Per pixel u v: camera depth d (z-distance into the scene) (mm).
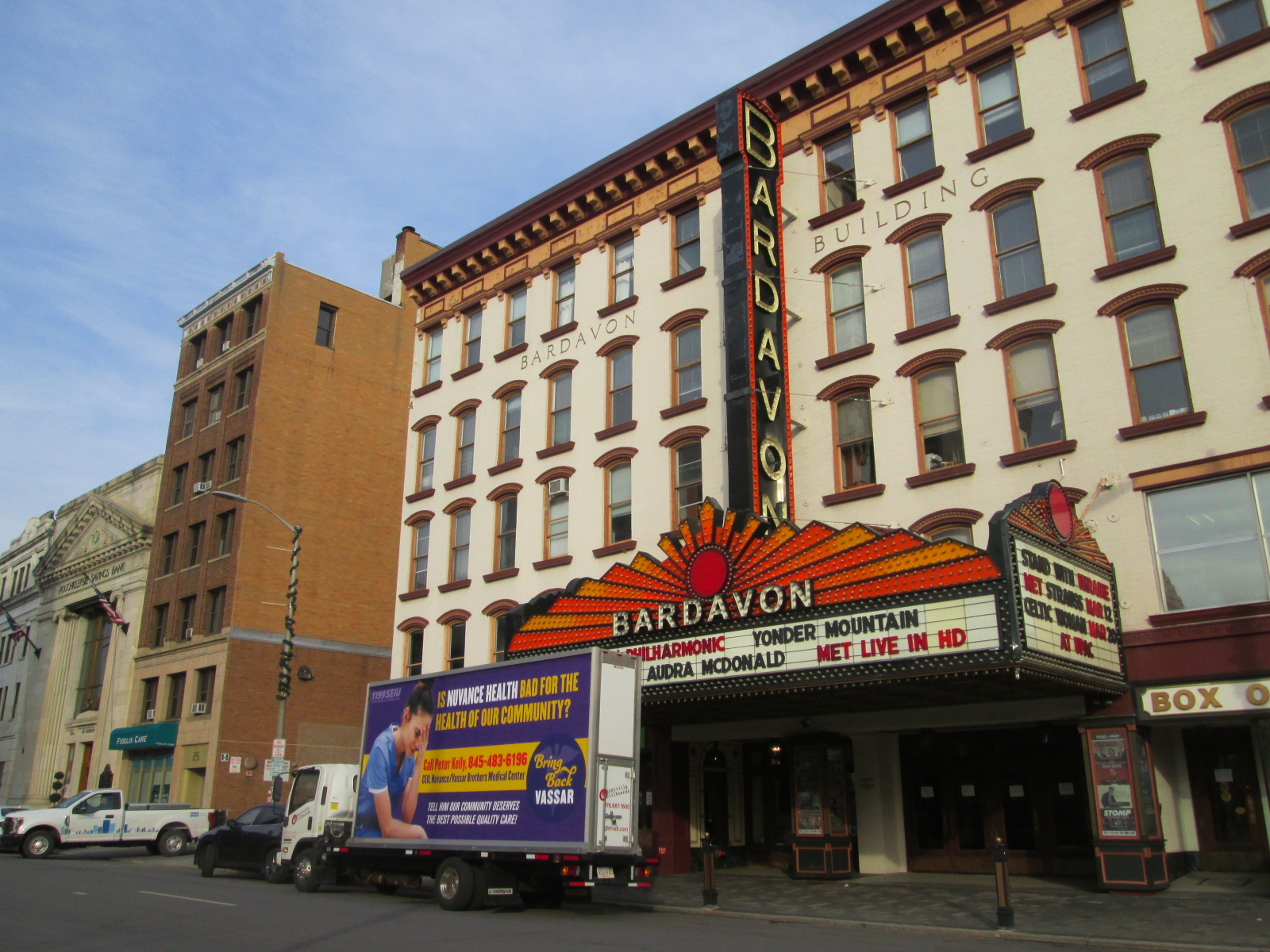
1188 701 16797
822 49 24594
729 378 22703
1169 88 19500
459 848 15930
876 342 22531
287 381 43188
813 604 17438
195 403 47688
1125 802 16734
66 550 54156
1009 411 20203
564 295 30672
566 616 21812
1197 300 18266
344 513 43656
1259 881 16672
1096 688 16953
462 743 16547
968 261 21531
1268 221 17703
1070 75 20953
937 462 21156
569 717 15039
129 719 43625
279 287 43938
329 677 41375
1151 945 11945
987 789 20828
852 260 23562
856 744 22234
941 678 15922
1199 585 17406
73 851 33344
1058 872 19516
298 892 18984
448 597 31109
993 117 22078
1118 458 18578
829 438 22812
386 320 47500
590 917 15109
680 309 26797
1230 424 17469
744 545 18859
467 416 32844
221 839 23031
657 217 28109
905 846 21500
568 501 28500
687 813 23516
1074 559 16875
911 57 23625
